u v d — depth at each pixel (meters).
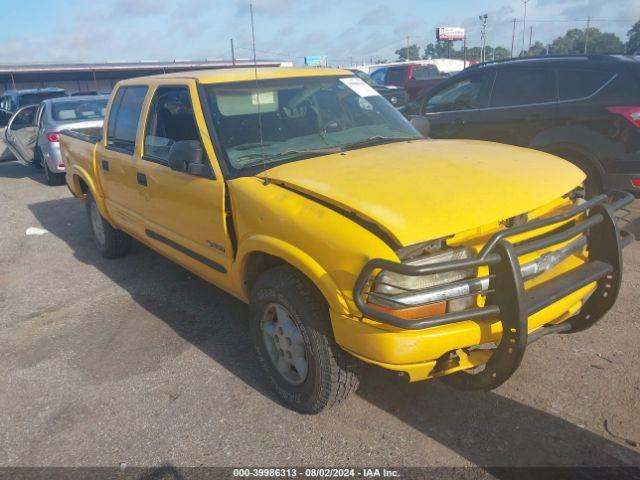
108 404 3.60
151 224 4.77
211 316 4.74
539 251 3.05
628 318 4.21
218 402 3.54
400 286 2.70
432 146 3.89
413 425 3.20
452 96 7.57
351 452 3.02
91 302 5.21
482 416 3.23
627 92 5.86
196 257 4.17
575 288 2.99
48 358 4.23
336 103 4.44
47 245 7.16
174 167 3.83
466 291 2.72
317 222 2.94
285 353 3.36
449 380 3.10
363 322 2.76
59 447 3.23
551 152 6.44
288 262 3.09
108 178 5.44
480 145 3.94
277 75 4.39
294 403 3.36
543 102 6.50
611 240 3.21
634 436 3.00
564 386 3.44
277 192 3.28
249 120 4.01
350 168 3.35
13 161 15.60
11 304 5.32
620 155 5.90
